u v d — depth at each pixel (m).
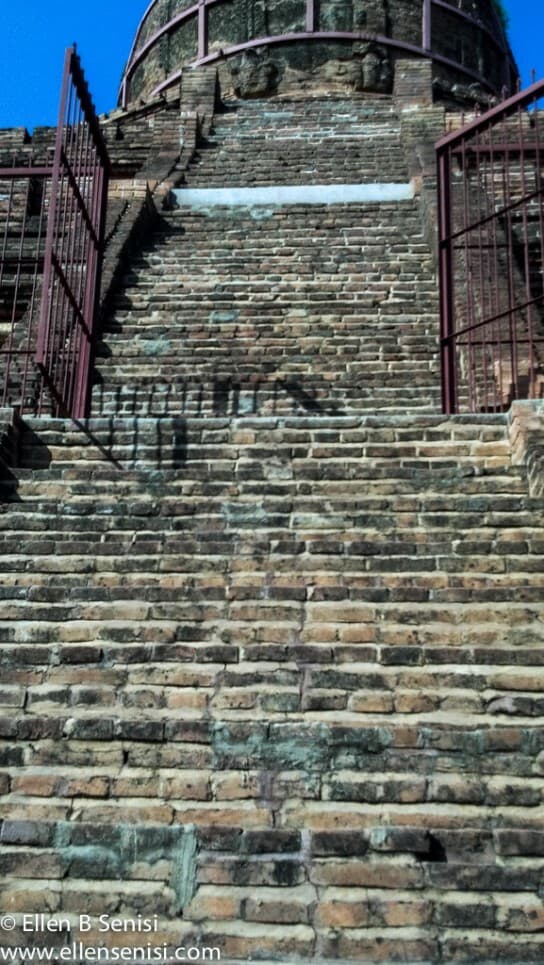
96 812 5.38
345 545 6.96
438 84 24.19
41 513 7.55
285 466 7.87
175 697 5.94
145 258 15.18
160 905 5.03
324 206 16.91
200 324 13.38
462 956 4.79
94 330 10.29
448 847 5.14
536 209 14.61
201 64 28.31
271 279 14.43
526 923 4.86
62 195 9.45
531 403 8.03
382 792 5.38
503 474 7.72
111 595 6.66
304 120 22.03
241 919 4.95
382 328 13.07
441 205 10.08
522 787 5.37
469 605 6.46
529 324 9.27
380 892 5.00
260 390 11.76
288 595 6.58
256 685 6.01
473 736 5.59
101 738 5.70
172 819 5.34
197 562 6.91
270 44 26.69
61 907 5.05
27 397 11.27
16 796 5.46
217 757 5.59
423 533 7.09
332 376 11.97
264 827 5.27
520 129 9.65
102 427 8.48
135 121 22.09
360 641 6.26
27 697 5.98
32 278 15.10
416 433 8.21
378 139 20.44
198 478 7.85
